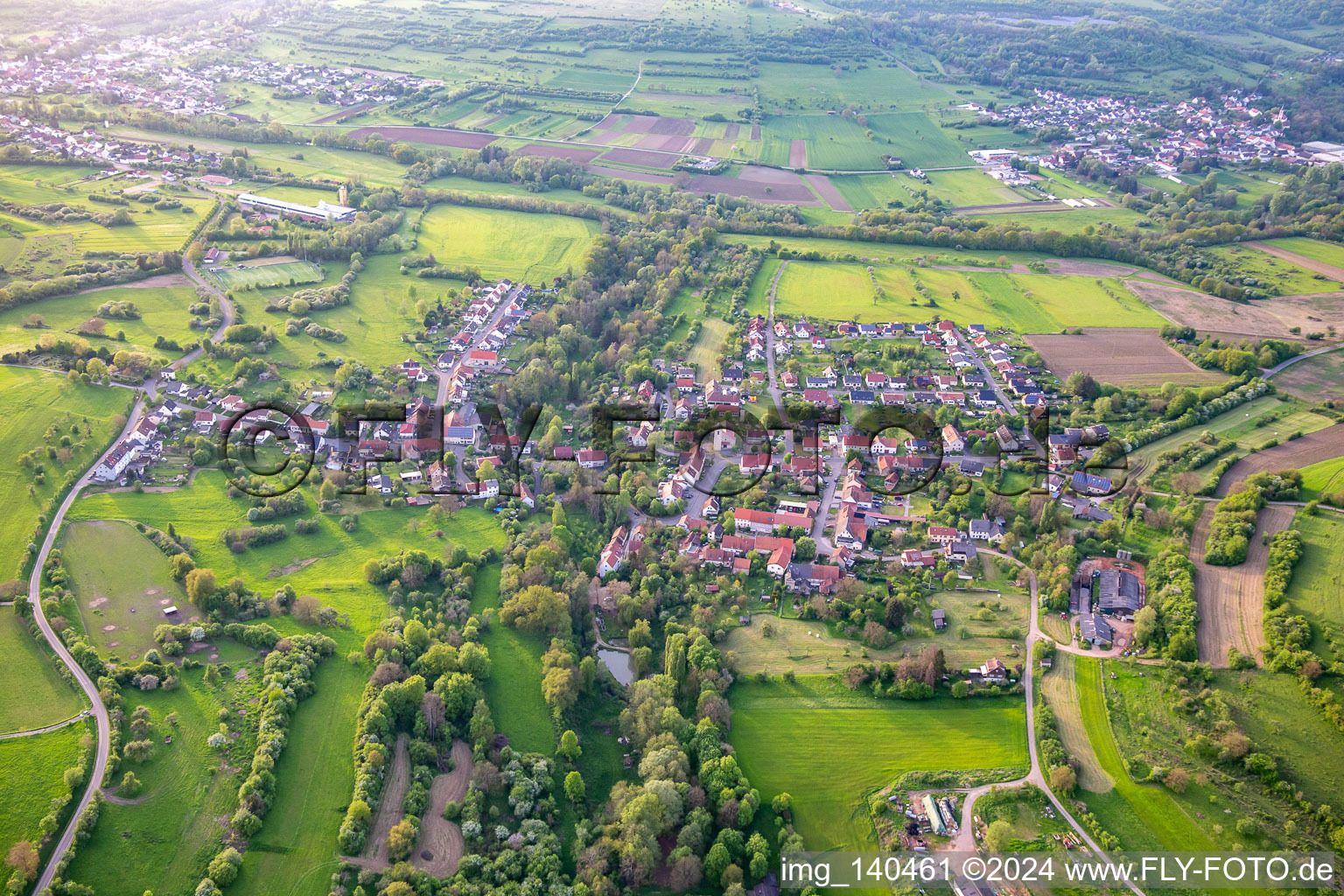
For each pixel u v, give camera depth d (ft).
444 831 545.85
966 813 574.97
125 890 490.90
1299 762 588.09
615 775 611.47
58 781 534.37
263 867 511.40
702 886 542.57
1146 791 584.81
